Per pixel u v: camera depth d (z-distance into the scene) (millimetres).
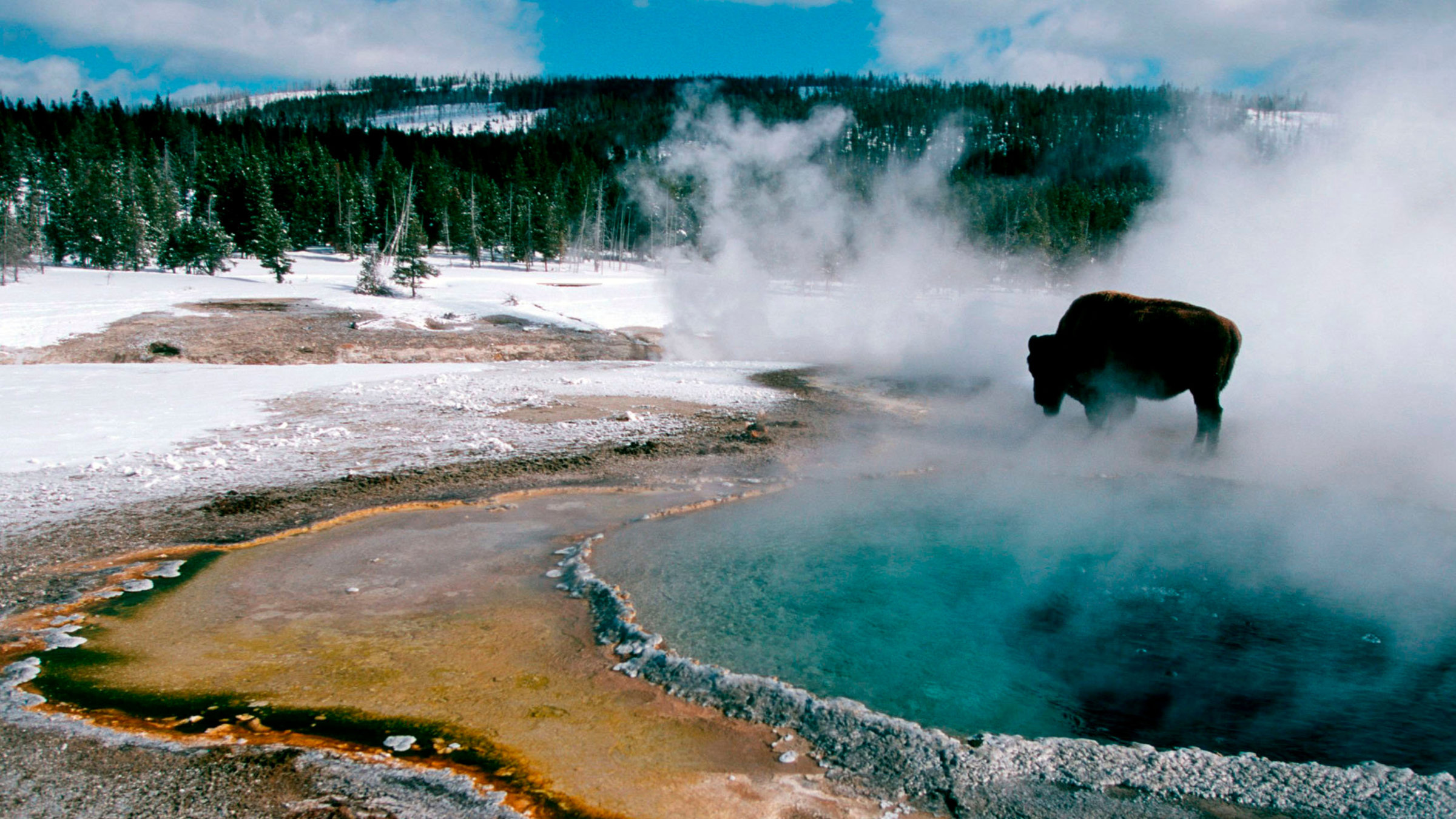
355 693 3451
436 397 11938
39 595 4699
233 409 10922
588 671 3678
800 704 3230
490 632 4129
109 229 43062
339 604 4547
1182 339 8234
